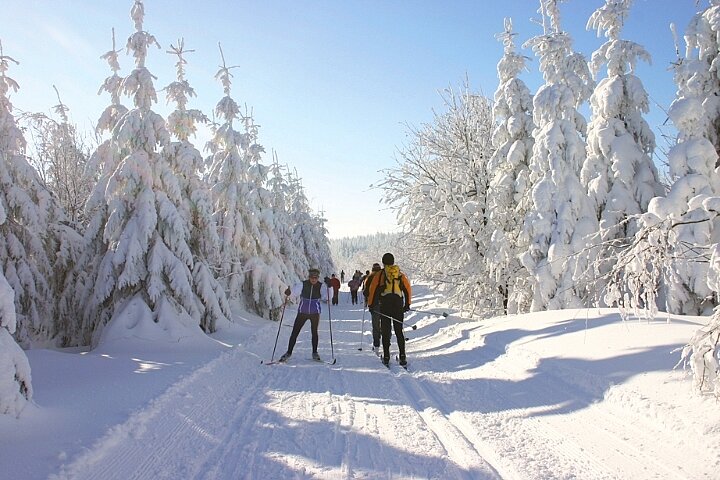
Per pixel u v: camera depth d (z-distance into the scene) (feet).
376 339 34.47
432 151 57.41
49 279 43.04
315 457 13.12
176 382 20.39
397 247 57.41
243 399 19.65
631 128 43.21
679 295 30.53
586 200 42.04
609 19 43.11
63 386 19.80
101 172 42.86
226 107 59.57
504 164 52.29
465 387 21.13
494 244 47.39
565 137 43.65
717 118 35.81
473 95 58.70
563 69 46.06
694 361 13.12
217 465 12.61
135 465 12.42
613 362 18.35
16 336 38.01
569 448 13.33
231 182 60.08
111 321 34.14
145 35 38.55
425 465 12.48
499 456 12.99
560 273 40.24
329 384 22.66
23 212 39.81
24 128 44.62
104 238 36.58
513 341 26.76
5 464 11.50
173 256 37.50
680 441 12.49
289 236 95.61
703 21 36.27
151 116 38.55
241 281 57.82
